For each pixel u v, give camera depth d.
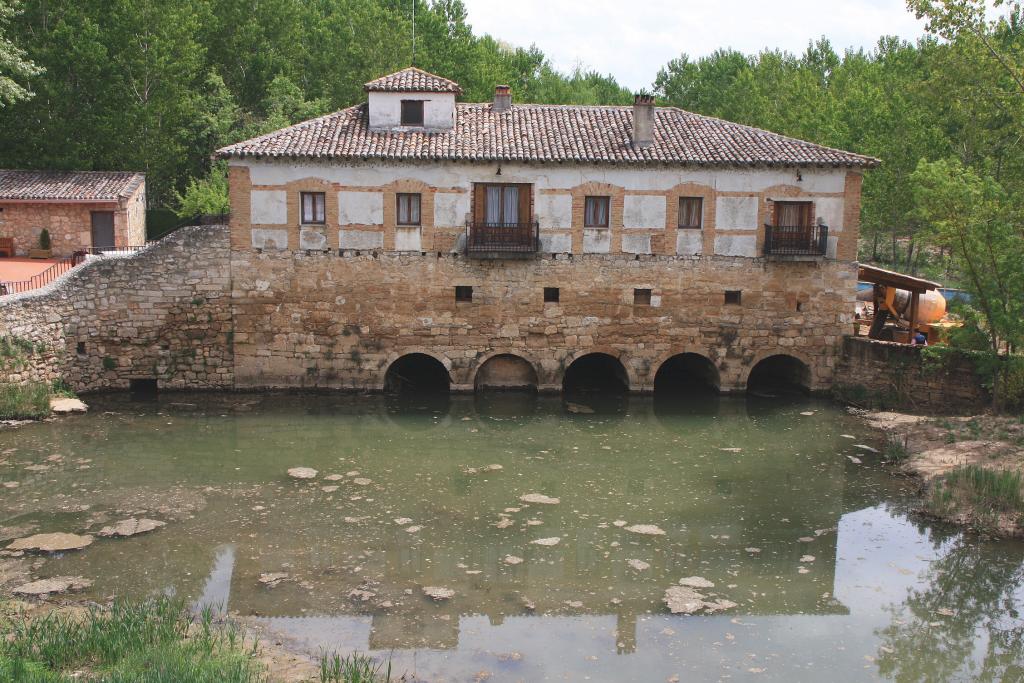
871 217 45.19
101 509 16.78
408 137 27.19
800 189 27.08
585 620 12.65
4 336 23.39
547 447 21.97
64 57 39.72
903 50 66.00
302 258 26.67
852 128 48.41
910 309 29.11
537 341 27.41
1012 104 24.36
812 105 52.28
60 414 23.92
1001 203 23.34
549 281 27.17
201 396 26.67
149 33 42.81
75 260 34.06
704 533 16.25
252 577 13.87
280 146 26.22
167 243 26.47
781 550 15.48
